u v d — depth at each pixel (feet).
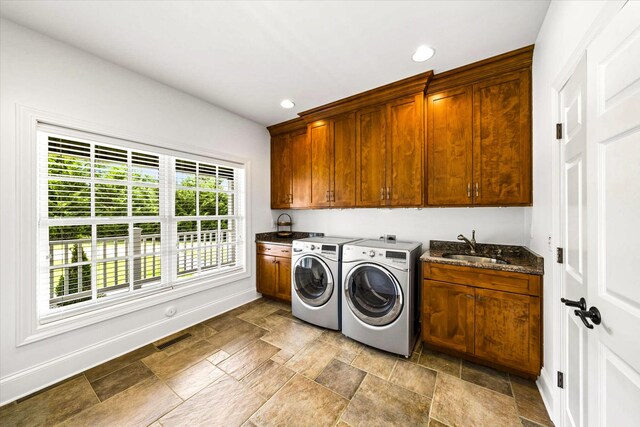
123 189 7.09
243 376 5.82
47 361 5.58
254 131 11.01
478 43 5.77
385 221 9.44
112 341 6.63
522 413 4.67
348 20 5.09
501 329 5.66
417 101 7.51
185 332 8.02
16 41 5.20
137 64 6.70
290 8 4.78
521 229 7.14
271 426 4.47
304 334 7.86
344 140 9.09
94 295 6.52
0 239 5.06
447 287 6.35
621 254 2.39
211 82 7.63
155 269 7.89
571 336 3.85
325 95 8.50
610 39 2.57
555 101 4.46
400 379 5.68
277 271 10.32
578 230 3.52
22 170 5.27
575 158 3.60
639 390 2.10
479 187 6.70
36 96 5.45
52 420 4.60
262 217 11.44
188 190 8.73
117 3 4.64
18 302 5.23
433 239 8.45
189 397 5.18
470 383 5.50
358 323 7.18
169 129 7.90
